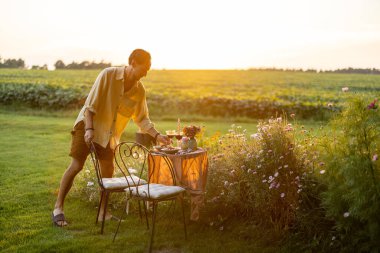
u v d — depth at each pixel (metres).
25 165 8.69
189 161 4.93
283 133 4.85
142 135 9.19
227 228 4.86
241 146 5.36
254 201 4.79
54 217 5.07
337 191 3.94
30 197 6.26
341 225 3.92
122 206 5.68
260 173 4.72
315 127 16.86
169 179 5.15
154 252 4.34
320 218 4.35
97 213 5.16
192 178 4.93
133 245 4.49
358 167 3.69
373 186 3.62
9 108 22.00
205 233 4.79
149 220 5.23
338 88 54.78
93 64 89.62
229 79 71.38
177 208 5.52
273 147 4.75
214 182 5.27
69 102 22.12
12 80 43.97
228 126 17.91
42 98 22.03
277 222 4.62
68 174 5.12
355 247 3.89
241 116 21.27
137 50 5.05
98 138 5.05
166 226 5.03
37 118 18.91
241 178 5.03
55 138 12.77
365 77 81.19
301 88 54.66
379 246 3.67
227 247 4.39
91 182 5.66
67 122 17.38
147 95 24.41
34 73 67.12
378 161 3.77
